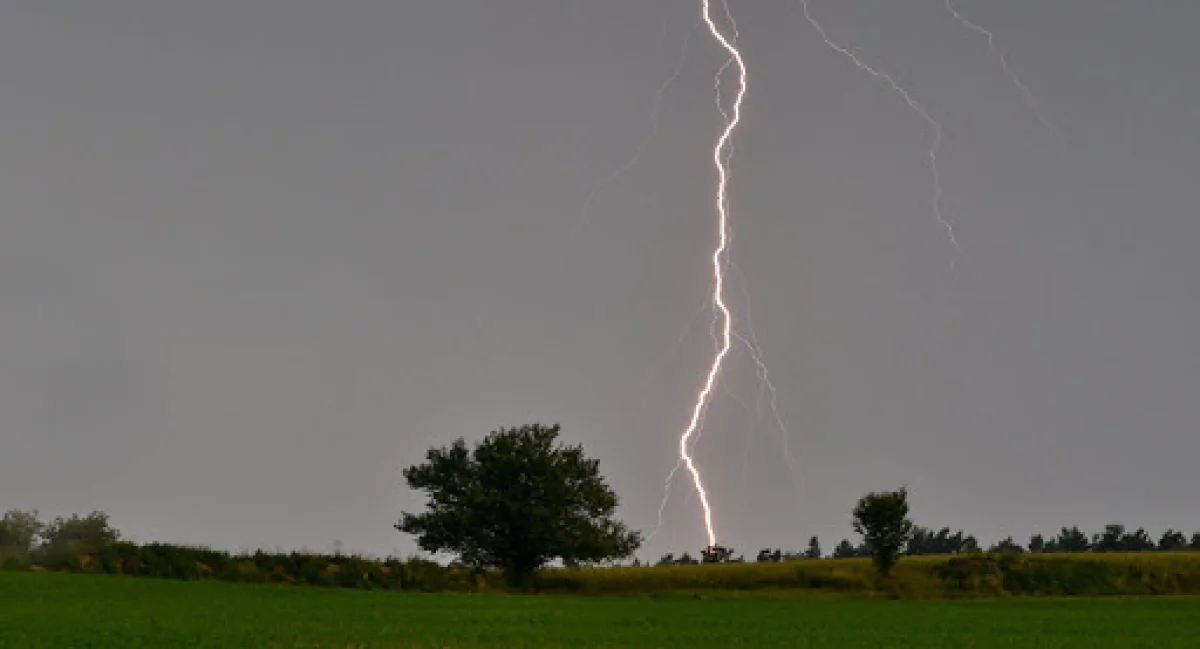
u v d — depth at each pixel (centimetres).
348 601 6125
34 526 7669
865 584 8525
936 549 15338
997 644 4344
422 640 4100
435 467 8575
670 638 4384
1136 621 5494
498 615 5350
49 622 4569
